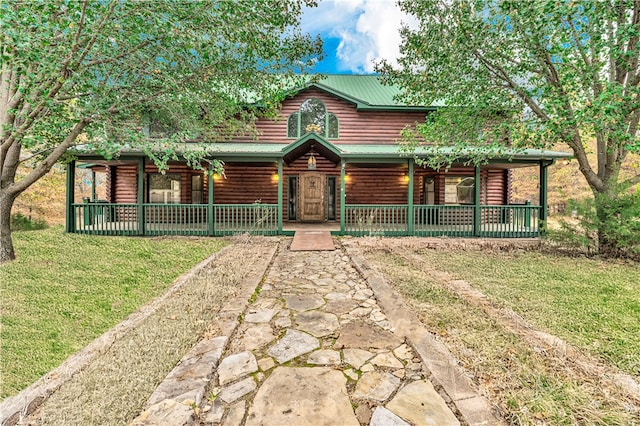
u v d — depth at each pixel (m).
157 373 2.43
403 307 3.75
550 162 9.39
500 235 9.41
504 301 4.04
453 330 3.13
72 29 4.79
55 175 18.58
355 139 12.43
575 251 7.39
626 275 5.40
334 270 5.78
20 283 4.95
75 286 4.96
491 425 1.83
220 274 5.28
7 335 3.56
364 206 9.64
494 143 7.43
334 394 2.18
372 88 13.77
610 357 2.73
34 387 2.37
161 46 6.15
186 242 8.13
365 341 2.98
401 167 12.73
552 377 2.30
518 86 7.39
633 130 6.81
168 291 4.54
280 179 9.47
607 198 6.88
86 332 3.70
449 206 9.65
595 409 1.98
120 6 5.02
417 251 7.51
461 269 5.82
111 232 9.05
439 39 7.33
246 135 12.04
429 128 8.59
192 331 3.14
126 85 6.29
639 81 6.44
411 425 1.87
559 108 6.09
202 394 2.15
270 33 7.06
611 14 6.00
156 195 11.80
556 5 5.32
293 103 12.24
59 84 5.21
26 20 4.04
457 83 7.62
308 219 12.77
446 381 2.26
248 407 2.05
